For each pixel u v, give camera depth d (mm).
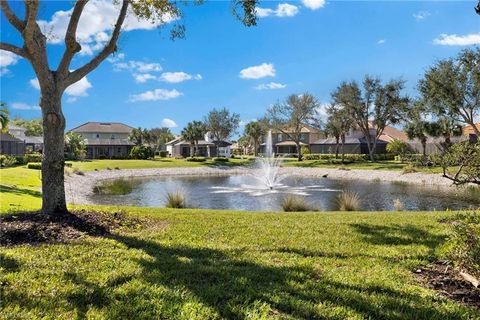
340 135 59594
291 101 59812
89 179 33562
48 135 7770
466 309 3947
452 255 4746
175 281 4473
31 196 14984
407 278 4902
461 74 32562
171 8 9609
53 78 7793
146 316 3588
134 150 65500
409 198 21891
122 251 5762
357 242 6848
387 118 52375
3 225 6836
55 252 5547
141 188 28125
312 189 26891
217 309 3762
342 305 3967
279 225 8383
